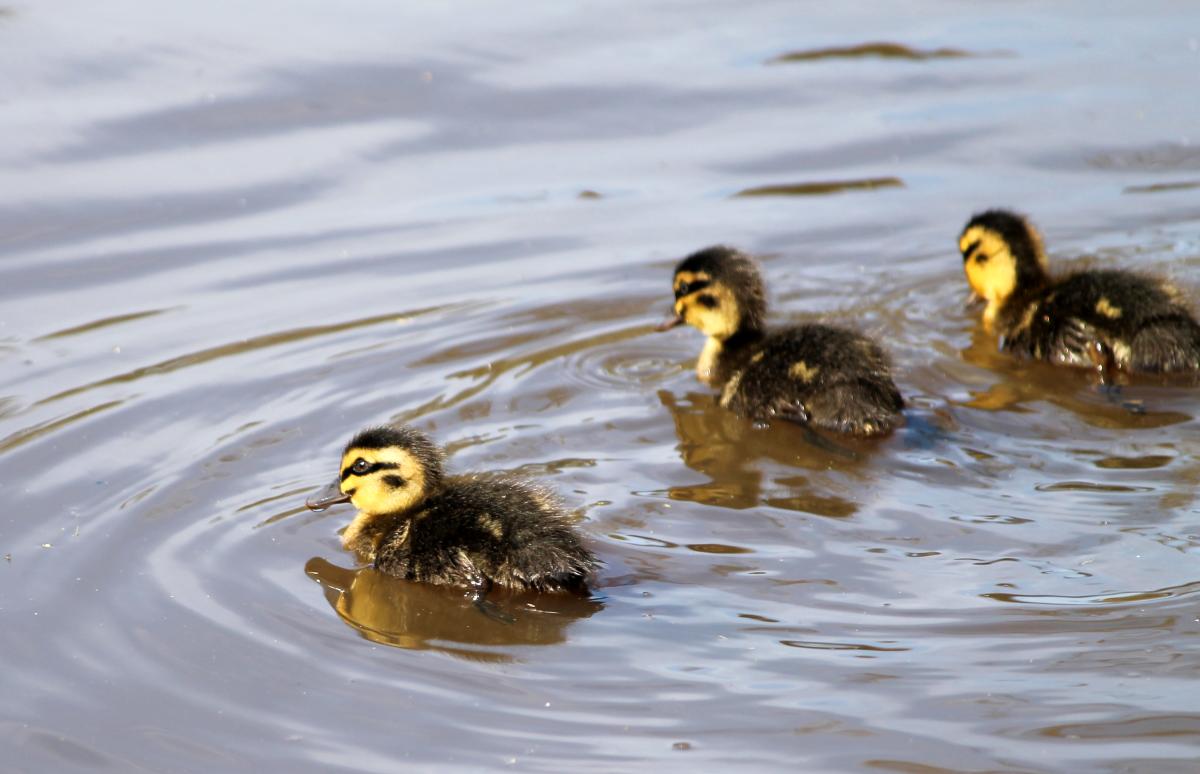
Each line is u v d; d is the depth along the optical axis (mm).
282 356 15180
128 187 18906
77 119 20297
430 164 19734
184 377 14711
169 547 11672
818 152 19922
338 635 10547
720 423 13961
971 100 21188
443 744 9258
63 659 10281
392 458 11930
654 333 15945
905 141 20109
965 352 15344
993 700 9422
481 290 16797
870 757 8984
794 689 9656
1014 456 12828
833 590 10805
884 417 13570
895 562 11141
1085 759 8859
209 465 12961
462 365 15070
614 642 10320
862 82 21797
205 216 18375
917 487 12383
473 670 10070
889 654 9961
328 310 16297
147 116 20438
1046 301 15219
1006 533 11477
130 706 9781
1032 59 22406
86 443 13352
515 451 13250
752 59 22578
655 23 23922
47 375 14758
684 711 9500
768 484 12586
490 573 11180
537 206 18750
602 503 12281
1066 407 13828
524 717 9500
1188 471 12344
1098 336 14617
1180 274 16234
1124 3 24578
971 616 10352
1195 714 9180
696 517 12000
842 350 14023
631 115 20922
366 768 9062
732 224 18219
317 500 12219
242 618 10750
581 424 13875
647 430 13789
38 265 17188
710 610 10633
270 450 13242
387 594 11148
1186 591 10500
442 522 11617
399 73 21875
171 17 23641
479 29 23516
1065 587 10664
